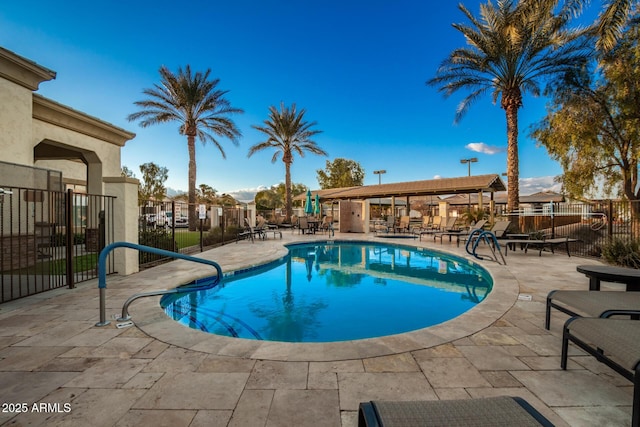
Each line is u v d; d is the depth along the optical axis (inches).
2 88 284.0
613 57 482.0
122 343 120.9
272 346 117.7
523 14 433.7
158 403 81.3
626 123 495.2
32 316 153.0
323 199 1245.7
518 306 168.4
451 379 93.5
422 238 605.3
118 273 251.8
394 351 112.7
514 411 50.1
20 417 75.4
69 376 95.7
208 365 102.7
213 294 243.1
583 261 323.6
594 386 89.7
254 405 80.2
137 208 267.0
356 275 314.3
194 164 759.1
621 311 103.4
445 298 233.6
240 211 756.6
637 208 321.4
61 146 386.6
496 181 908.6
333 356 108.9
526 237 424.2
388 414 49.1
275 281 286.5
